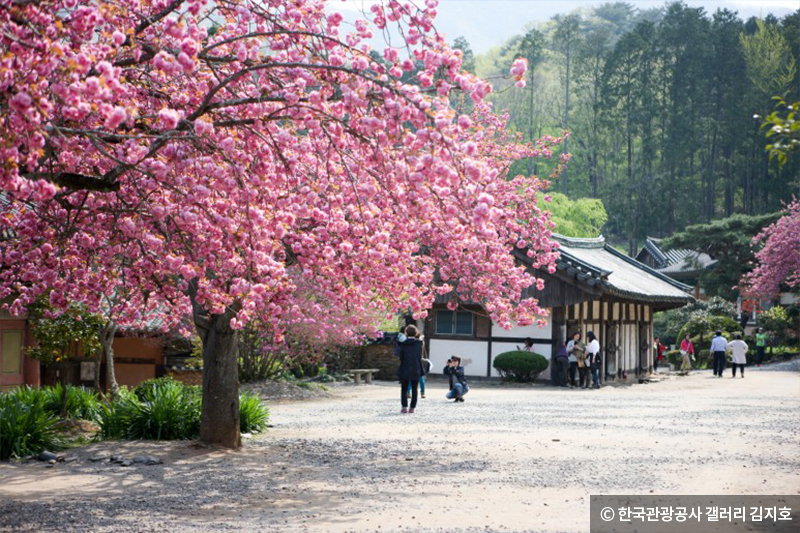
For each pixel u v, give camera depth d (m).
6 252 9.34
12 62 6.04
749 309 53.12
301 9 9.30
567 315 29.61
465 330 31.23
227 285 10.47
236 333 13.58
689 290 39.44
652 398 23.75
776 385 29.80
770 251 49.78
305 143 8.52
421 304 12.70
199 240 8.88
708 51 91.06
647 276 37.59
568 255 28.42
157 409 14.44
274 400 23.36
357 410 20.42
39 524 8.18
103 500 9.47
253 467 11.81
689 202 87.00
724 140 88.62
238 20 9.73
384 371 33.06
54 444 13.13
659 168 90.94
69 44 7.17
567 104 100.69
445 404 21.70
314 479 10.87
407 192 7.98
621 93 90.69
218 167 7.76
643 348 36.53
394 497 9.61
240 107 8.88
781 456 12.52
